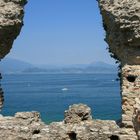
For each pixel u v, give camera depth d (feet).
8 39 122.01
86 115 116.37
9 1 118.73
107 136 108.37
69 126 112.06
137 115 73.20
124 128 108.06
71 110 115.96
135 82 107.86
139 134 72.90
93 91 551.18
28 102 381.81
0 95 123.54
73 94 492.13
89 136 108.99
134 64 110.52
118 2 110.22
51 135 110.93
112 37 114.73
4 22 116.78
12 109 307.78
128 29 108.78
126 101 108.47
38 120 116.67
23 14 121.80
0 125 111.04
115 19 109.70
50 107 328.29
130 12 108.06
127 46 110.63
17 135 109.81
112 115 263.90
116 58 119.96
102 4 112.98
